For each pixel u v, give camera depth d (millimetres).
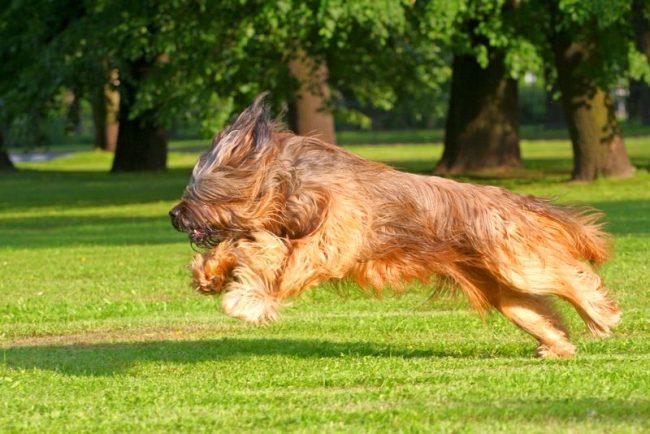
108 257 19047
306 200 8398
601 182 32000
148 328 12008
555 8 30062
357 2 26828
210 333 11594
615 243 18125
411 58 36469
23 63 35781
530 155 49625
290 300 9062
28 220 28891
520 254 8891
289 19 27781
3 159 51031
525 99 80500
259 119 8531
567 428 6770
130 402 7945
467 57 36000
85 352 10461
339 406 7562
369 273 8727
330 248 8375
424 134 75562
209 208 8430
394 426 6934
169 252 19547
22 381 8891
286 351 10273
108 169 51875
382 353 10102
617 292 13438
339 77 36250
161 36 29672
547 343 9383
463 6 27688
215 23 29391
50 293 15039
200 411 7574
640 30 31016
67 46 32156
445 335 11039
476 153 36406
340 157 8750
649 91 67688
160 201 33938
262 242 8266
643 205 25891
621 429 6719
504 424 6887
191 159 57281
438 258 8812
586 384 8055
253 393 8164
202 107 29641
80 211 31609
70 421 7402
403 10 28391
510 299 9227
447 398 7703
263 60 31094
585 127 32312
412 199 8781
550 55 32969
